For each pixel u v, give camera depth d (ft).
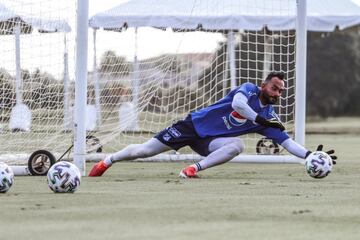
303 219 49.32
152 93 110.42
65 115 91.71
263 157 100.83
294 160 101.30
